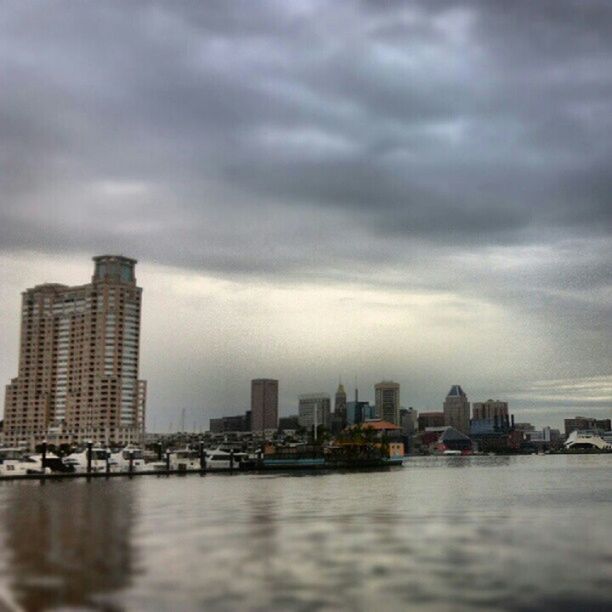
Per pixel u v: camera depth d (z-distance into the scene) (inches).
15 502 4037.9
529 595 1481.3
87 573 1673.2
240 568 1740.9
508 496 4431.6
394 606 1378.0
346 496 4461.1
